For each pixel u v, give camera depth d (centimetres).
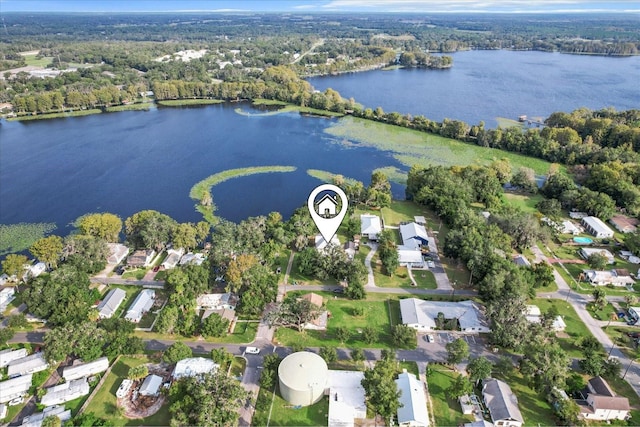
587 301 13138
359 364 10662
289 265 15038
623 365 10669
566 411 8875
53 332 10431
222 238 15238
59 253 14450
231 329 11850
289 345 11306
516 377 10281
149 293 13112
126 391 9650
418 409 9075
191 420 8619
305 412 9344
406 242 16100
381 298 13275
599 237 16800
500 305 11494
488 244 14300
